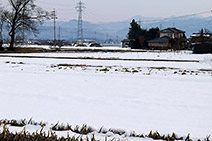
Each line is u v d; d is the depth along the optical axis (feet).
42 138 13.73
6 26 164.55
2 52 144.66
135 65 74.18
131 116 21.04
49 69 60.13
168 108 24.14
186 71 58.75
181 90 34.65
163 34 296.30
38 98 27.53
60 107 23.61
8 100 26.21
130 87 36.58
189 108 24.25
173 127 18.34
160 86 37.96
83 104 25.07
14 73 51.78
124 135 16.22
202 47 164.76
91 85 37.88
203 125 18.92
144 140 15.08
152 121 19.77
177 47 267.39
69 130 16.58
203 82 42.60
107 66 69.00
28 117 19.98
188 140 15.15
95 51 185.68
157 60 94.94
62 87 35.50
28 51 160.76
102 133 16.43
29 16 168.35
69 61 84.94
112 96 29.48
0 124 16.52
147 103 26.16
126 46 345.72
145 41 283.18
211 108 24.32
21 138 13.53
